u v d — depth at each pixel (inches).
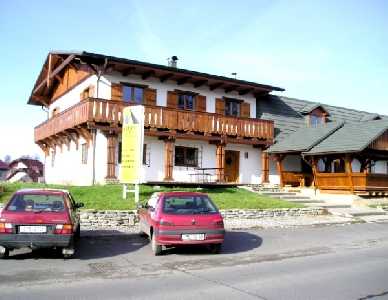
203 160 1066.1
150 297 276.5
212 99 1106.7
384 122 1004.6
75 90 1106.1
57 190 427.2
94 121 870.4
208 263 392.8
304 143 1055.0
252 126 1100.5
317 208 802.8
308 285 311.0
